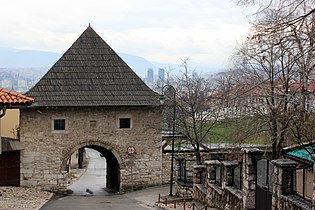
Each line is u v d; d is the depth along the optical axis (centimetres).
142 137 2708
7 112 2652
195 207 1889
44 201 2180
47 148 2594
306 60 1247
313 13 991
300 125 1628
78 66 2756
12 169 2538
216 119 2616
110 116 2666
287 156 1694
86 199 2359
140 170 2712
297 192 1228
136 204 2122
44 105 2530
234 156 2333
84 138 2638
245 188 1427
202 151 2730
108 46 2881
